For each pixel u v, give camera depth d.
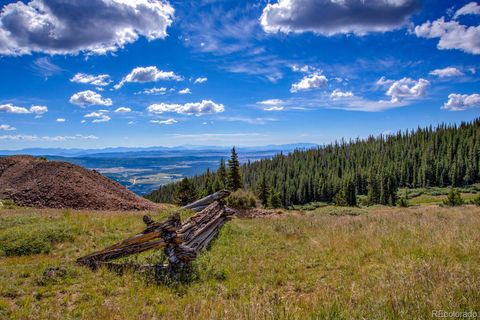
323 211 31.45
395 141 155.00
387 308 4.17
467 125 142.62
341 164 145.50
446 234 8.74
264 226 14.01
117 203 20.91
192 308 4.99
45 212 15.29
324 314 4.25
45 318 4.86
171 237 7.01
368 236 10.16
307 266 7.75
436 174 105.50
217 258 8.41
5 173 23.86
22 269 7.05
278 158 169.00
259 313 4.37
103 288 6.09
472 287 4.50
